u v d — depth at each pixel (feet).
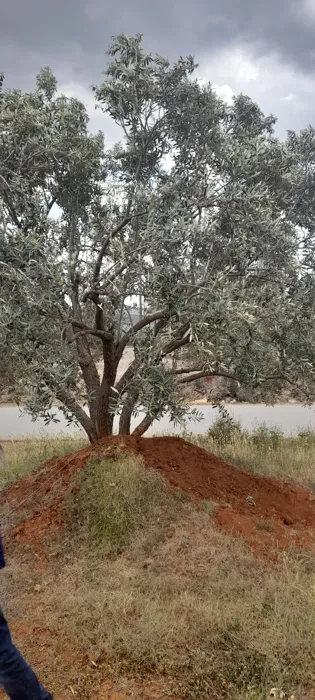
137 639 11.90
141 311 22.68
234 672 11.05
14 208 21.89
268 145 21.84
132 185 23.84
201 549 15.71
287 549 16.81
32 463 26.55
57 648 12.00
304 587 14.08
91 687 10.85
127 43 23.26
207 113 23.82
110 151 26.04
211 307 17.07
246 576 14.85
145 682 10.98
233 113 25.98
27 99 22.52
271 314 19.40
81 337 23.43
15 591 14.51
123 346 22.48
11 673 9.27
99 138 25.89
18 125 21.31
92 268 22.89
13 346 17.69
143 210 23.13
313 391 22.56
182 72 23.77
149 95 23.82
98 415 22.97
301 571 15.21
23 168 22.30
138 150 24.94
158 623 12.33
